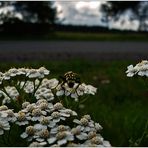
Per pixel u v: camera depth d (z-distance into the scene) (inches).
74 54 25.0
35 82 5.3
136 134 6.3
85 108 8.8
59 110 4.4
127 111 9.3
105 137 6.6
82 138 4.0
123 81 13.0
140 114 8.6
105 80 13.1
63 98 5.2
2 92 5.3
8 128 4.1
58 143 3.8
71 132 4.0
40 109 4.4
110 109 9.1
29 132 4.1
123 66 16.9
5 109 4.5
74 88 5.0
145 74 4.9
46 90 5.1
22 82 5.3
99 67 17.2
